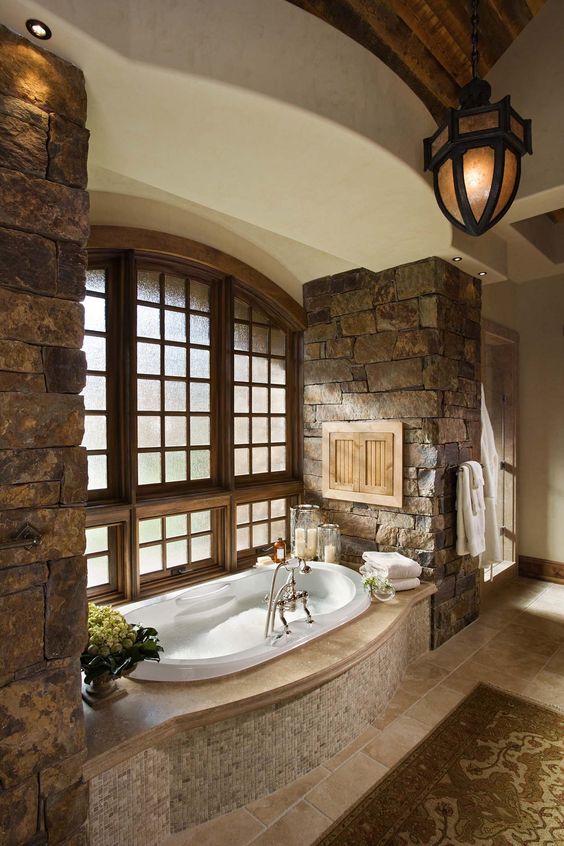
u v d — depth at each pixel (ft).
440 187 5.60
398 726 7.32
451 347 10.13
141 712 5.41
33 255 4.15
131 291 8.80
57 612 4.25
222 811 5.66
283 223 7.99
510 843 5.24
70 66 4.39
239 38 4.85
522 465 14.55
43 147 4.22
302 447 12.53
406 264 10.02
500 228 10.03
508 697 8.08
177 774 5.41
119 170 6.31
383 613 8.38
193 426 10.40
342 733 6.82
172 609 8.66
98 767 4.66
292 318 12.03
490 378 14.69
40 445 4.17
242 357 11.46
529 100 7.70
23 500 4.07
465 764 6.47
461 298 10.41
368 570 9.58
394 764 6.49
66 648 4.29
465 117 5.07
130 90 4.75
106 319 8.88
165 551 9.81
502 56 7.86
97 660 5.57
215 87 4.75
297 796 5.95
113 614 6.25
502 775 6.25
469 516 10.00
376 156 6.00
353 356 11.12
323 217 7.73
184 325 10.17
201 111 5.10
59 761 4.28
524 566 14.56
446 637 10.20
